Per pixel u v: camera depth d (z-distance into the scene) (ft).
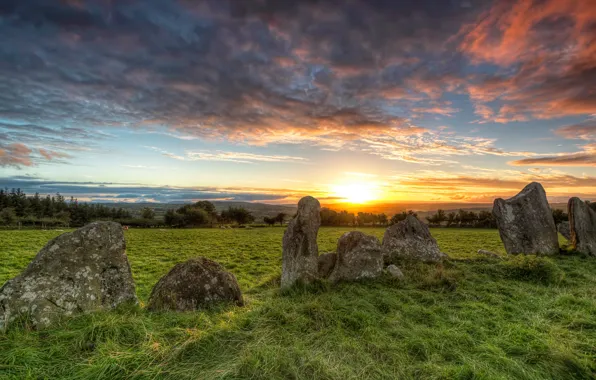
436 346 19.26
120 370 15.60
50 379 15.08
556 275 34.65
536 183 53.78
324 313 23.41
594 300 27.09
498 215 52.37
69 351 17.58
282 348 17.98
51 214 366.43
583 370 16.15
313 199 35.53
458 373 15.67
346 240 37.04
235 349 18.31
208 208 400.26
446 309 26.08
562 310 24.99
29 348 17.39
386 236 46.47
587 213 52.39
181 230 218.59
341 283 33.58
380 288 32.24
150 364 16.21
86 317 22.00
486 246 96.63
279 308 24.34
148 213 407.44
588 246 48.98
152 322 21.39
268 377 15.34
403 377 16.01
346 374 15.92
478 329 21.68
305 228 33.50
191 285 26.22
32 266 22.79
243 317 22.58
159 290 26.14
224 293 26.86
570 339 19.76
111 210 440.86
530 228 50.29
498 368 16.70
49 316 21.30
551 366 16.74
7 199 374.22
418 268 38.83
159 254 76.95
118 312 23.56
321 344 19.36
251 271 53.01
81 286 23.59
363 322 22.44
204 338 18.81
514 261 38.11
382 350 18.69
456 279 33.99
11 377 14.96
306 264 32.37
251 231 202.39
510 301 28.27
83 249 24.86
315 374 15.67
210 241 117.70
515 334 20.54
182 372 15.84
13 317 20.47
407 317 24.41
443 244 103.71
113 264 25.79
